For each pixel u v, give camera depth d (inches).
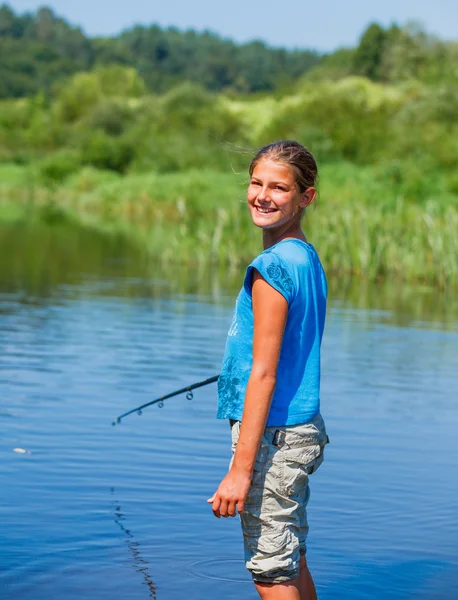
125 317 551.2
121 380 378.6
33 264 845.8
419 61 2933.1
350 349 470.0
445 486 259.6
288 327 158.2
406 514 235.6
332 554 208.8
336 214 911.7
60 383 369.1
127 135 2620.6
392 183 1400.1
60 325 514.9
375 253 845.8
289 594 158.9
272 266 156.2
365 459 283.1
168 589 187.3
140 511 231.1
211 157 2133.4
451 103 2009.1
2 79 7126.0
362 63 4512.8
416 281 817.5
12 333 483.2
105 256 954.1
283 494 157.3
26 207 1891.0
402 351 470.0
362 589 191.3
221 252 901.8
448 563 205.8
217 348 455.2
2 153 3046.3
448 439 309.4
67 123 3686.0
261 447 157.1
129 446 286.2
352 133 1914.4
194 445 290.8
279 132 2151.8
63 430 301.1
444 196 1325.0
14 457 270.4
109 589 186.1
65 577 190.9
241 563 202.1
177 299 642.8
